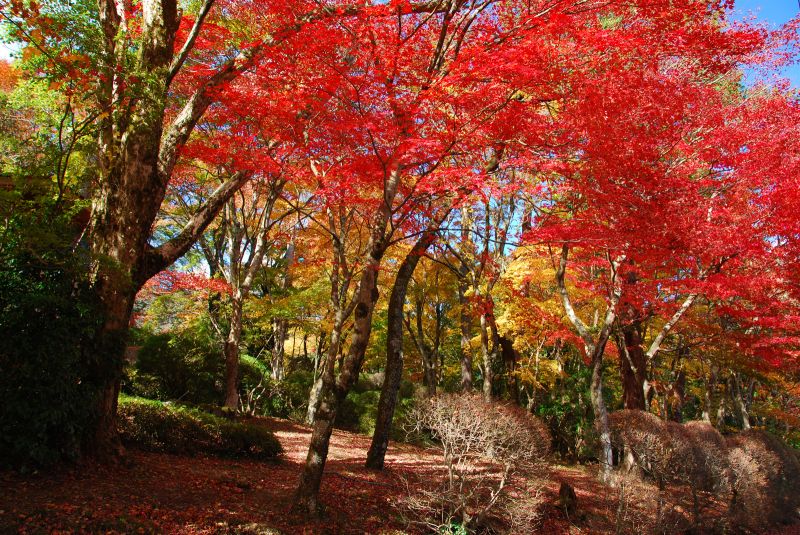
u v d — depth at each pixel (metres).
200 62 10.95
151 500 6.42
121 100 6.49
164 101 6.81
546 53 6.56
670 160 10.56
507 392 19.78
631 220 8.64
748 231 8.94
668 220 8.54
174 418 9.31
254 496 7.47
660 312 12.42
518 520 7.75
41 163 6.31
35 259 6.48
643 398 14.53
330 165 9.34
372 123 6.70
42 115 6.47
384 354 22.06
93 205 7.57
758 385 25.11
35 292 6.40
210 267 19.95
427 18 7.66
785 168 9.21
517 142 8.03
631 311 13.96
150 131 7.42
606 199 8.65
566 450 19.14
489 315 15.84
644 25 7.81
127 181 7.39
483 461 10.33
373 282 7.67
